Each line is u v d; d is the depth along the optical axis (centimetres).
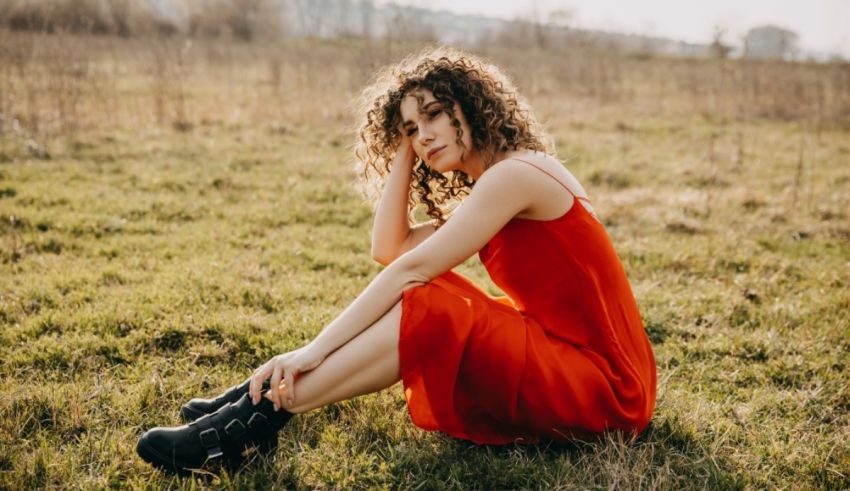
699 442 238
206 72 1541
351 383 209
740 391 289
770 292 421
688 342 342
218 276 404
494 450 234
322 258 462
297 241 502
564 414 218
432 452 231
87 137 803
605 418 223
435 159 226
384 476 218
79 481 210
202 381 277
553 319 225
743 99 1367
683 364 316
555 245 218
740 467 226
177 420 248
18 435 230
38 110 833
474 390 220
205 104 1102
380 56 957
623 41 2908
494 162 228
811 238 556
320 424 246
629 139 1007
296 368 204
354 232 538
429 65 229
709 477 219
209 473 207
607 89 1513
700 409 259
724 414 266
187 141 836
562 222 217
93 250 454
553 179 215
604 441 227
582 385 217
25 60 980
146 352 307
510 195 211
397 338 205
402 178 249
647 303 391
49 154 714
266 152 807
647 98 1462
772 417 266
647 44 2900
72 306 352
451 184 256
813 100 1365
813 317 374
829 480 220
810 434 250
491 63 245
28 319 329
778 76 1552
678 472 222
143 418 249
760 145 992
